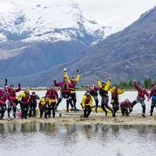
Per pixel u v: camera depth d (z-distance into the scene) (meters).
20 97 42.44
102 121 39.31
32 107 45.25
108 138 30.08
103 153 25.17
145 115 44.66
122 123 37.94
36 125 37.16
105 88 43.00
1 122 39.38
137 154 24.81
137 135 31.30
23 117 42.47
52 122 39.12
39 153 25.28
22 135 31.66
